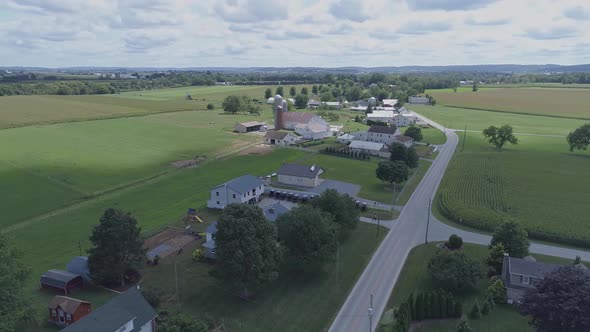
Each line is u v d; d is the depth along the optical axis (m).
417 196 100.31
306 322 50.97
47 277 57.03
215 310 52.78
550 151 155.75
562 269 47.12
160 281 59.56
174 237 74.56
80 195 96.25
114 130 185.12
